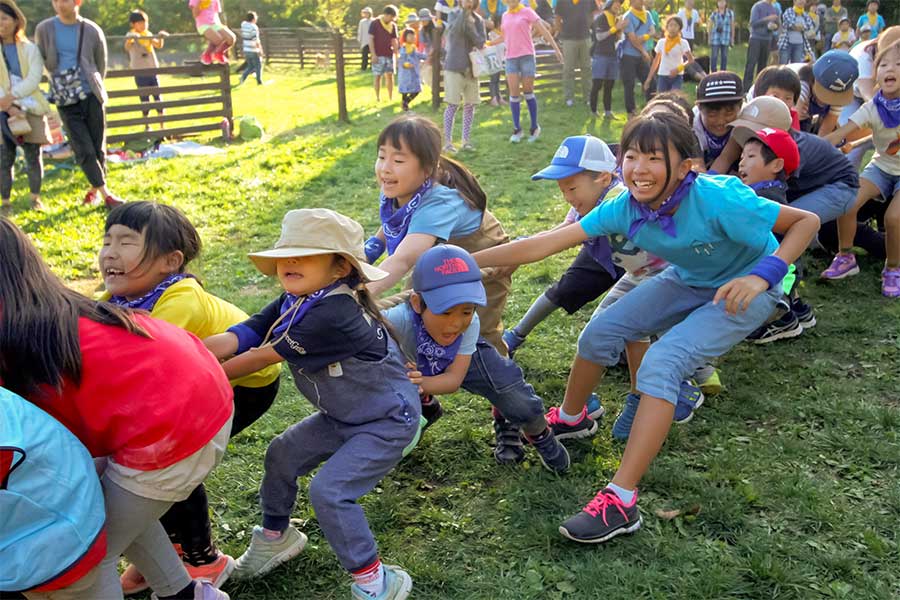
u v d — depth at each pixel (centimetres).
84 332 226
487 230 381
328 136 1219
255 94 1875
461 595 301
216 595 276
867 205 629
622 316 366
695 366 331
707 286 355
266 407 332
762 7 1582
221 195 893
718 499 346
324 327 271
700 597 293
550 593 300
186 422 237
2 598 235
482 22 1077
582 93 1525
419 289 312
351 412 288
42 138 822
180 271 300
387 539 332
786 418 418
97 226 790
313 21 4106
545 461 369
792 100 540
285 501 307
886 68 559
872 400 433
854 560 308
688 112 482
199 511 293
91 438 233
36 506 210
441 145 354
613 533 320
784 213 329
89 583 231
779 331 509
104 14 3988
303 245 265
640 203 335
